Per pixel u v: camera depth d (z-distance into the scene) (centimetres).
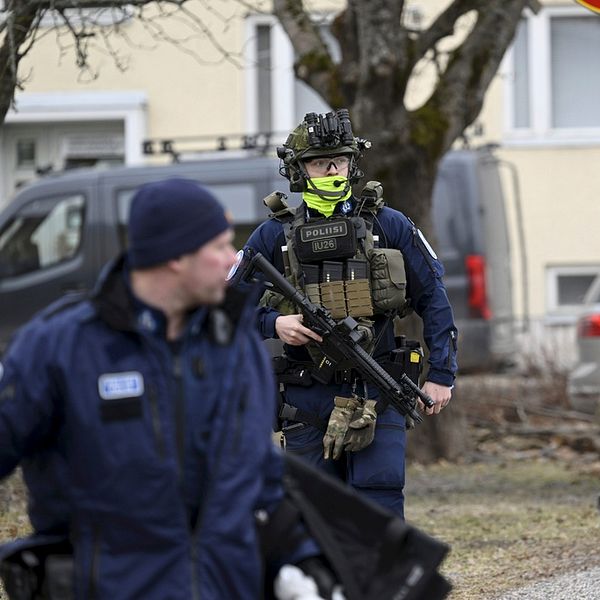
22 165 5909
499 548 2241
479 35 3191
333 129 1708
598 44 5847
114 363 941
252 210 4603
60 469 959
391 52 3034
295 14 3269
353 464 1697
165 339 960
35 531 997
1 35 2525
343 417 1678
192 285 951
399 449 1702
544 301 5759
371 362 1683
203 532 939
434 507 2722
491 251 4747
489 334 4625
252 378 973
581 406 3575
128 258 968
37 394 941
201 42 5706
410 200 3116
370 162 3081
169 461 937
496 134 5794
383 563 1016
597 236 5759
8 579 985
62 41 5462
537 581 1939
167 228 940
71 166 5875
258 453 962
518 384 3997
